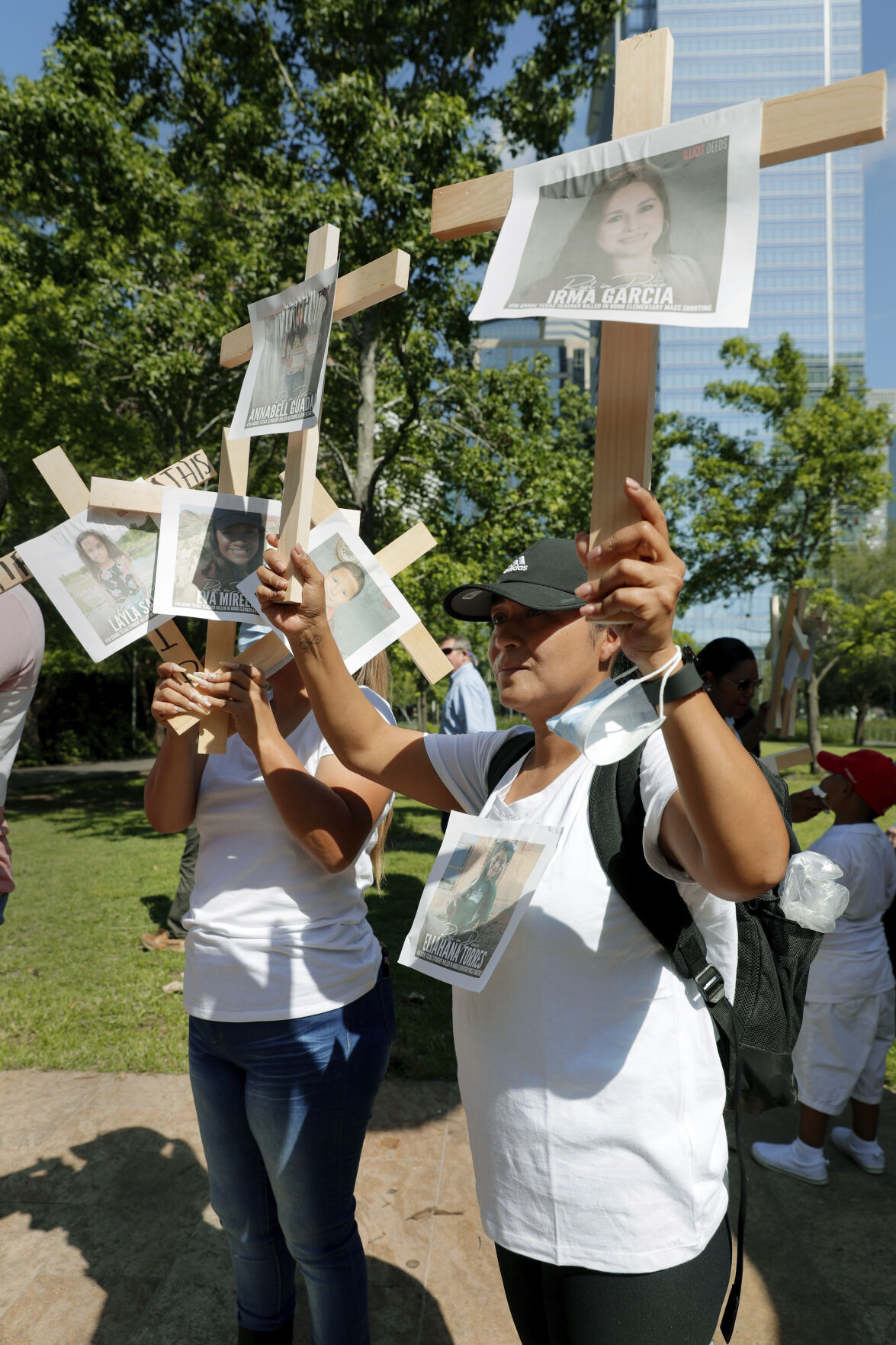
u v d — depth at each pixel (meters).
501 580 1.46
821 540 18.36
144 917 6.54
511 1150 1.26
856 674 35.38
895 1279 2.56
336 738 1.55
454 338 11.79
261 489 14.34
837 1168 3.18
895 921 3.12
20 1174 2.98
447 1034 4.12
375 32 11.10
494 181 1.22
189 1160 3.07
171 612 1.66
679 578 0.93
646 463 1.03
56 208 12.75
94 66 11.94
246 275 10.70
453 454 12.77
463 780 1.64
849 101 0.96
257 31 11.73
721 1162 1.27
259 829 1.75
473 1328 2.32
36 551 1.74
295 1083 1.68
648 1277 1.19
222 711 1.69
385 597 1.75
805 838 10.00
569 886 1.25
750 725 3.37
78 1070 3.78
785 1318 2.39
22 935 6.03
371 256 10.31
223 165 11.58
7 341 11.17
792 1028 1.49
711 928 1.29
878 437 17.17
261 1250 1.83
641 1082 1.21
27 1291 2.43
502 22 11.48
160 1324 2.31
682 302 1.01
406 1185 2.95
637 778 1.25
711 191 1.03
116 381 13.65
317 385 1.40
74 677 25.53
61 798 15.51
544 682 1.38
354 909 1.83
